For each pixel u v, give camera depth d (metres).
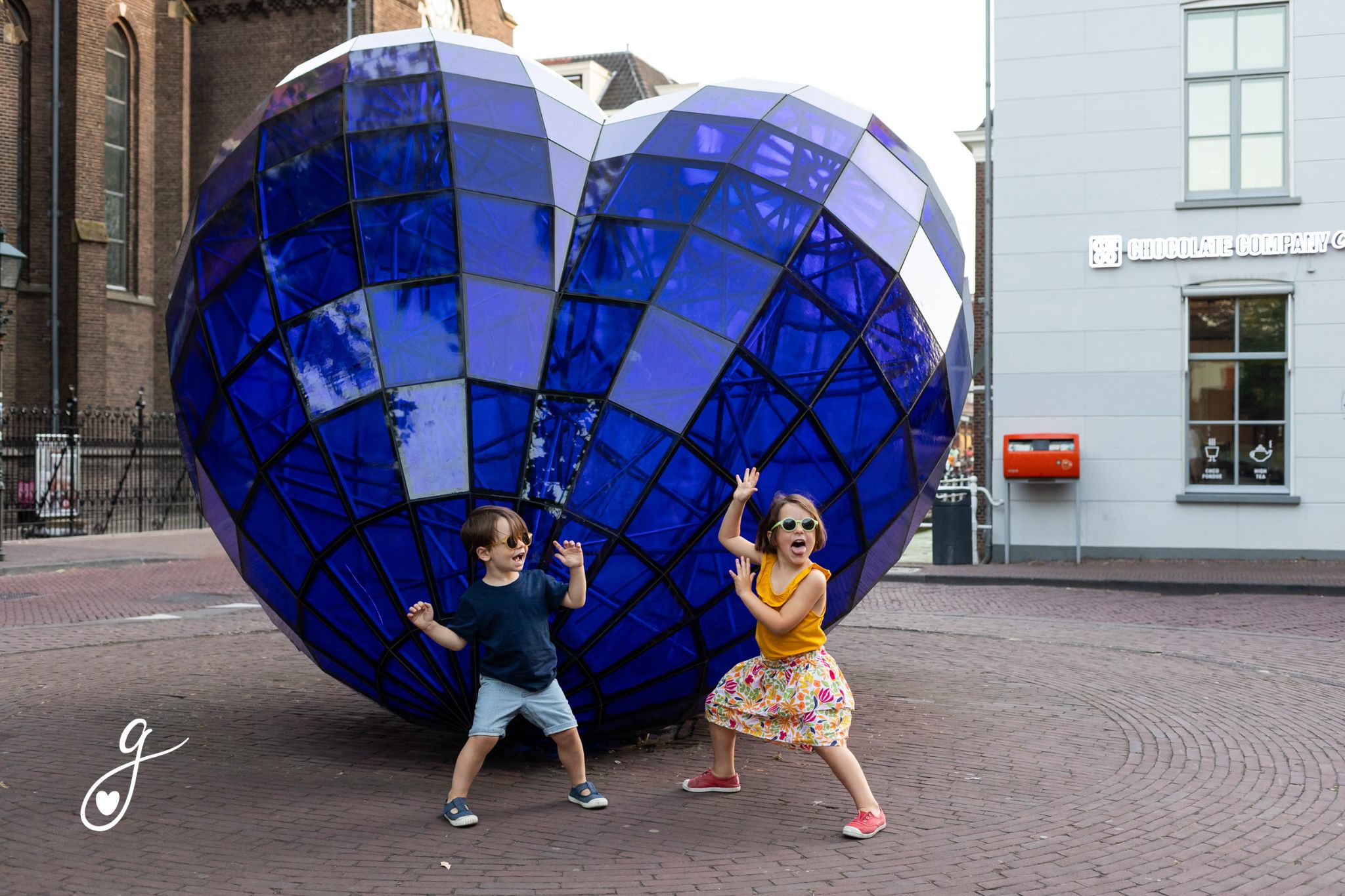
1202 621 12.10
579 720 5.96
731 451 5.57
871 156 6.50
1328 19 16.91
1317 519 16.97
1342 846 4.80
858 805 4.94
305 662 9.57
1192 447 17.52
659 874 4.41
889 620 12.31
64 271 30.41
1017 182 17.94
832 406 5.80
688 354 5.54
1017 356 17.95
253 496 5.83
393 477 5.48
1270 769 6.10
